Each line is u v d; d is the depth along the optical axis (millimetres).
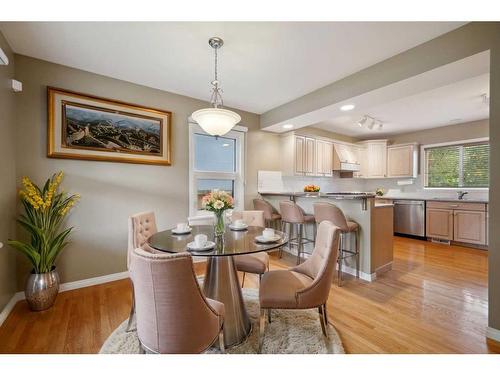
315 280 1603
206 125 2121
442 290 2617
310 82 2961
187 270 1106
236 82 2967
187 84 3033
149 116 3084
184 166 3430
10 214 2156
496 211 1753
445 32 1985
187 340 1159
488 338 1780
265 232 1901
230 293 1822
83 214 2668
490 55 1766
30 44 2160
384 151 5824
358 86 2672
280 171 4645
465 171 4906
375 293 2547
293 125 4043
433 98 3496
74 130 2582
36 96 2402
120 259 2902
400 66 2299
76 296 2449
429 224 4855
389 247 3234
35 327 1909
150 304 1131
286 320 2010
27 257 2283
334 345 1681
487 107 3891
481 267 3346
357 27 1921
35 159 2398
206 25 1897
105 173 2803
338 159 5266
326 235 1812
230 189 4027
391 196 5789
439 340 1763
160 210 3211
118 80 2879
